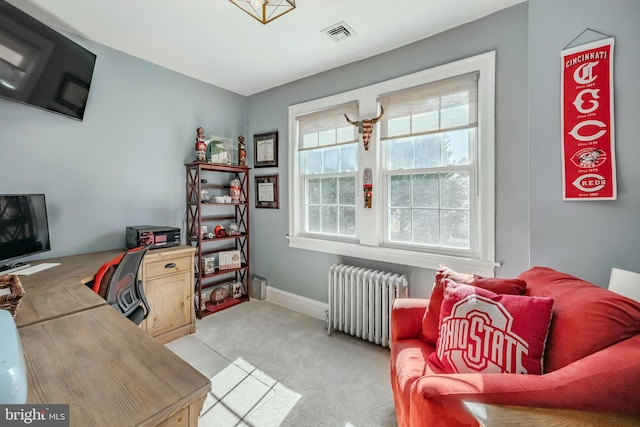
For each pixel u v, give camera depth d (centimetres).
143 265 216
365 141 242
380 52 240
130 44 231
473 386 84
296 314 290
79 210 223
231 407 159
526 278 136
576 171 142
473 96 198
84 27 207
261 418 151
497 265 188
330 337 242
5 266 178
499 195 189
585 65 139
